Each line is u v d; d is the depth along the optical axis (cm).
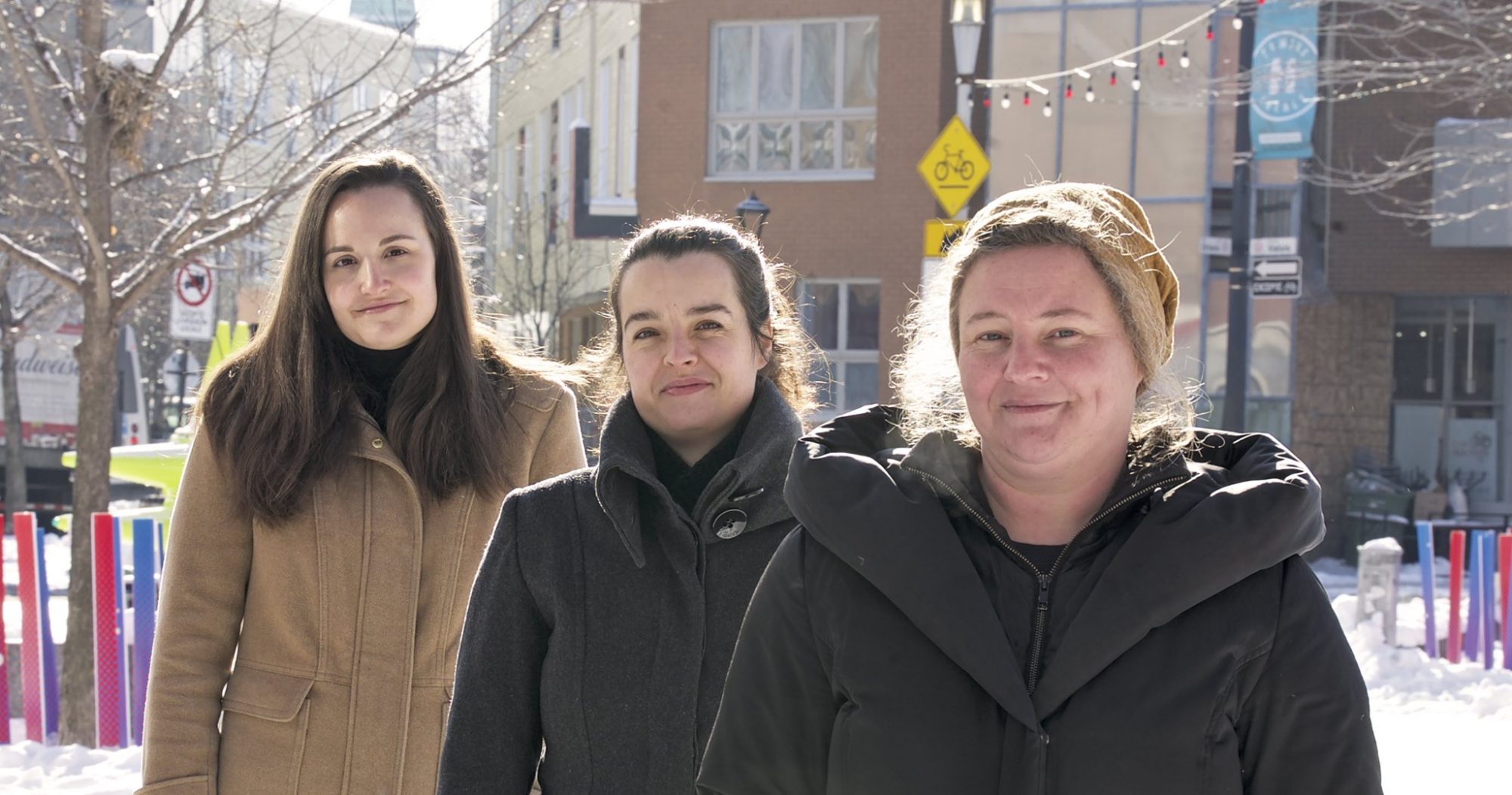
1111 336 201
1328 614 189
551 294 2422
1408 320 2153
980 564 202
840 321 1964
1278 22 1670
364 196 314
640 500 274
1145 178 1958
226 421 306
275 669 304
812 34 1970
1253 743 189
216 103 859
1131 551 190
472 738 262
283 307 313
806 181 1961
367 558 306
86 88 736
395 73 854
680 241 279
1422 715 832
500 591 269
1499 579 1003
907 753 190
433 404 313
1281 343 2064
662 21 1994
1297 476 190
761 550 272
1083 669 187
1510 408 2127
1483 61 1358
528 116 2744
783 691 207
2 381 2291
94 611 708
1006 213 205
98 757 673
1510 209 1997
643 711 262
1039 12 1959
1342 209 2077
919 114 1922
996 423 201
